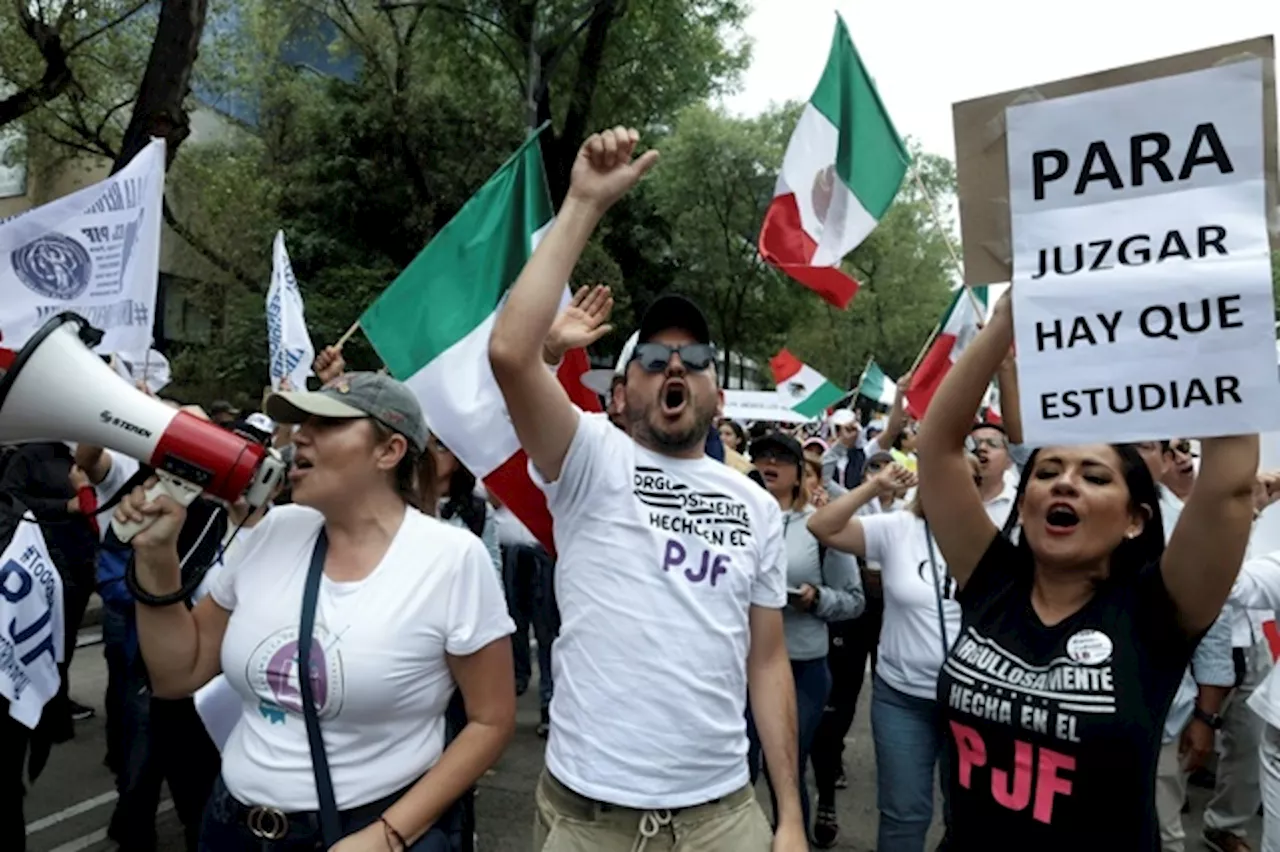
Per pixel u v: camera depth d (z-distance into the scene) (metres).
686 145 28.89
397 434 2.23
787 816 2.32
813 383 12.76
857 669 4.64
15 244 4.50
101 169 18.06
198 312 20.61
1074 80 1.79
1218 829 4.45
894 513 3.75
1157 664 1.89
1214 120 1.71
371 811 2.10
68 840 4.23
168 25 9.79
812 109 5.32
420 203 17.89
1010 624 2.07
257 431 2.89
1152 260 1.74
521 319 2.16
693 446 2.41
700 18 19.17
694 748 2.18
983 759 2.00
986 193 1.90
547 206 3.70
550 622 5.77
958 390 2.11
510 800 4.79
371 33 18.34
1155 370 1.74
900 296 40.41
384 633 2.10
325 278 16.39
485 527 4.46
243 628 2.18
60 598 3.33
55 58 11.04
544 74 17.80
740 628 2.31
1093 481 1.98
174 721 3.40
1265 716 2.75
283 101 19.06
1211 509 1.77
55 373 1.97
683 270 27.12
